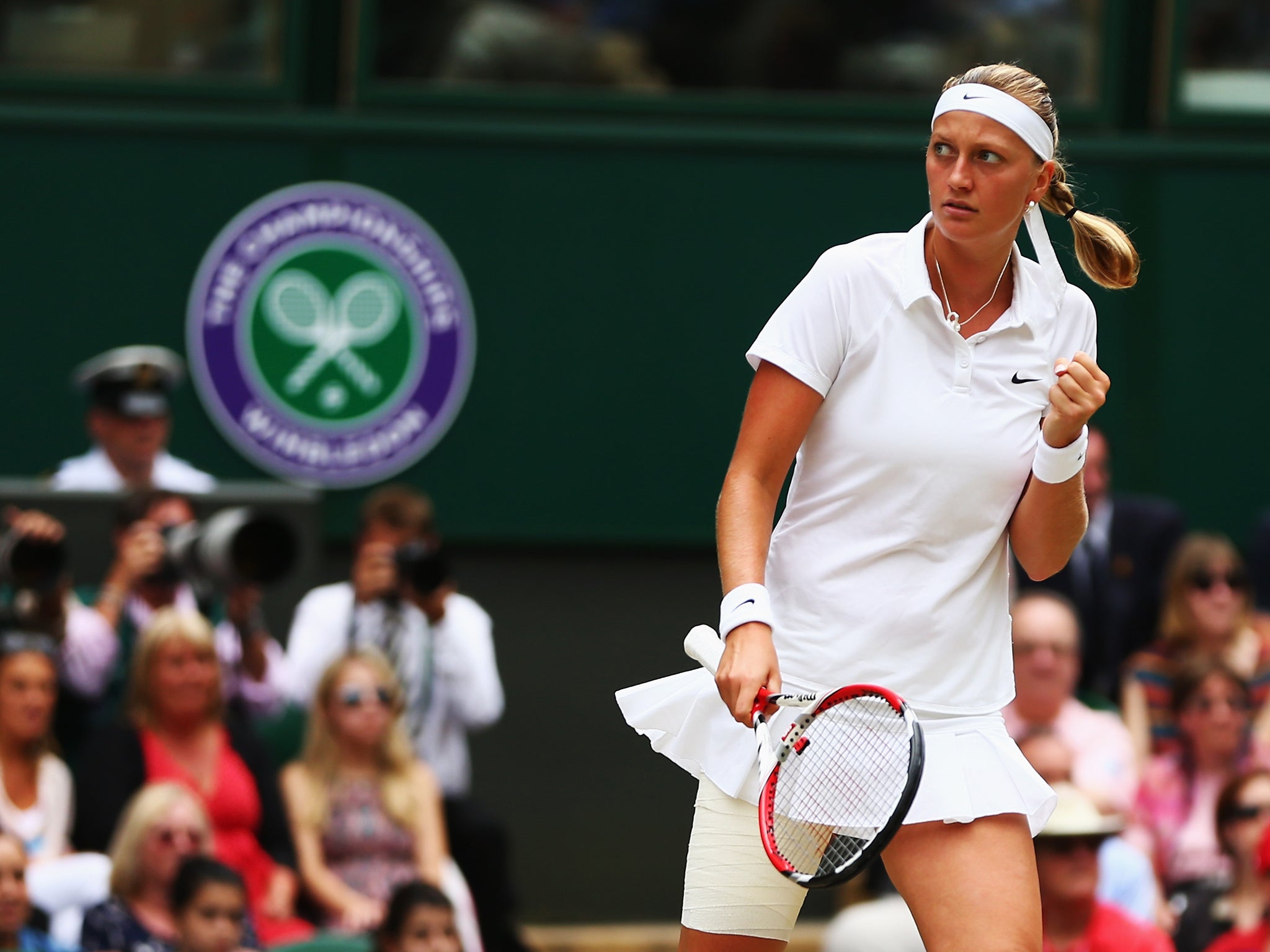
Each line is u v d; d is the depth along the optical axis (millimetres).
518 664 27406
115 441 23641
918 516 9133
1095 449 24641
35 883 19156
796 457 9578
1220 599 23406
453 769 23484
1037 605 21766
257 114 26891
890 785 8930
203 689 20500
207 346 26828
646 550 27750
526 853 27141
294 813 21219
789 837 9414
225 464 26938
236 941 18078
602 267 27484
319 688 21609
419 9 27109
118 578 21484
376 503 23766
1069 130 28359
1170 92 28297
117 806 20016
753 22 27562
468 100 27281
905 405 9094
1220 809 19797
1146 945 17578
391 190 27078
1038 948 8859
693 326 27672
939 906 8914
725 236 27672
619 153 27438
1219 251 28500
